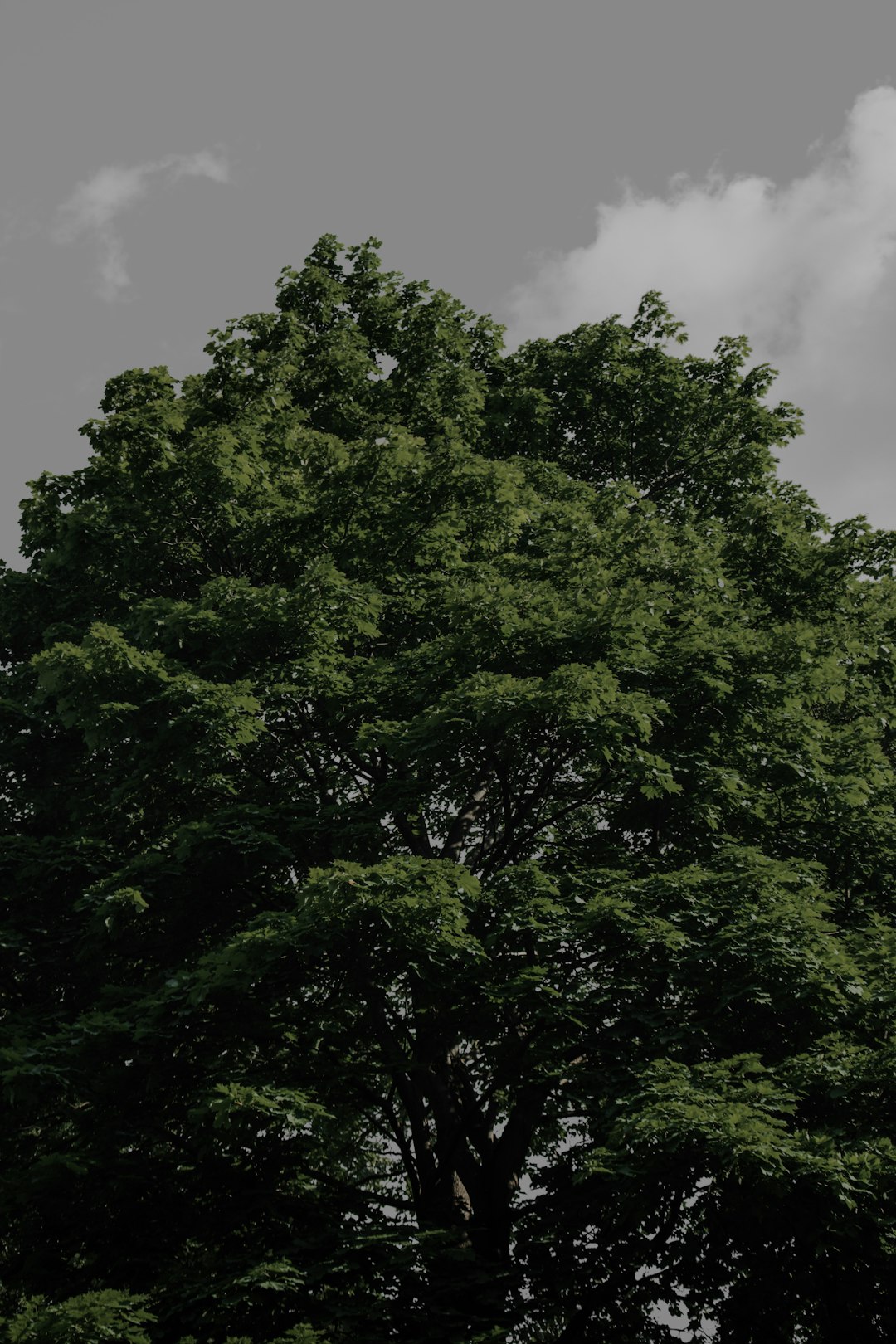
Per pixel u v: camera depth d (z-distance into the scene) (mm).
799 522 19781
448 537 16672
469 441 20109
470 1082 14859
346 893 11172
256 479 16312
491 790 16859
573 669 12555
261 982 12547
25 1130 13797
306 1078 12867
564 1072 11578
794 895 12086
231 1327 10469
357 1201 13133
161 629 14211
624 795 15328
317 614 14398
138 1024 11742
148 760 13633
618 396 22188
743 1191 10234
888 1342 11273
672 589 15281
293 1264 10797
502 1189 13594
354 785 15008
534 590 14797
